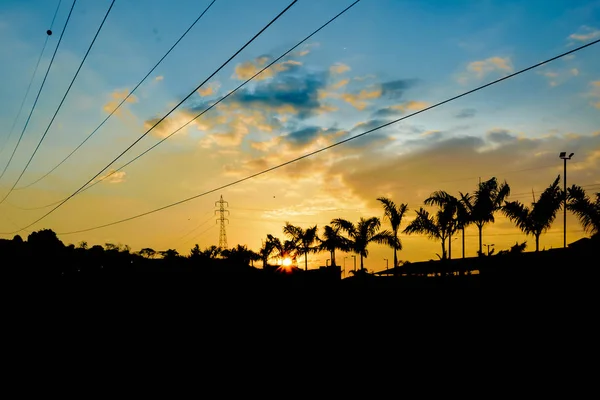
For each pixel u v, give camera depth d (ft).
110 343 52.47
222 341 52.31
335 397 31.89
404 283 75.77
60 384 35.47
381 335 49.19
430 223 97.66
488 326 44.88
